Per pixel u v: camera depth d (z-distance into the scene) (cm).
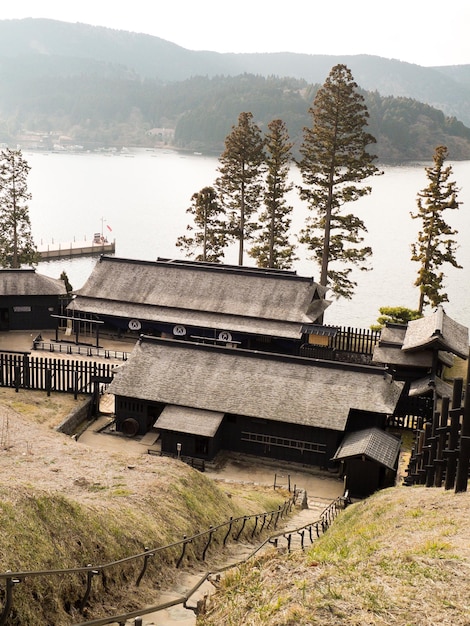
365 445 4088
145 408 4744
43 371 5634
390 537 1802
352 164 7862
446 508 1959
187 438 4466
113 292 6875
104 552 1614
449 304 11481
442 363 5434
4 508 1501
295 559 1498
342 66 7619
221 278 6838
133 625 1365
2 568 1316
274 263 8700
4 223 8794
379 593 1231
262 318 6444
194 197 8612
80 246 14712
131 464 2623
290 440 4516
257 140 8512
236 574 1476
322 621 1141
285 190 8469
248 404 4525
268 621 1175
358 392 4522
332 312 10638
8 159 8481
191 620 1416
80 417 4822
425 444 2722
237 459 4584
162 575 1716
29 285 6794
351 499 4034
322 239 8288
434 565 1371
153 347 4972
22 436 2992
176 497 2280
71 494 2102
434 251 7412
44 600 1316
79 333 6862
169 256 14662
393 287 12400
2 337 6681
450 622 1133
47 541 1495
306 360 4719
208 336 6594
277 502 3519
